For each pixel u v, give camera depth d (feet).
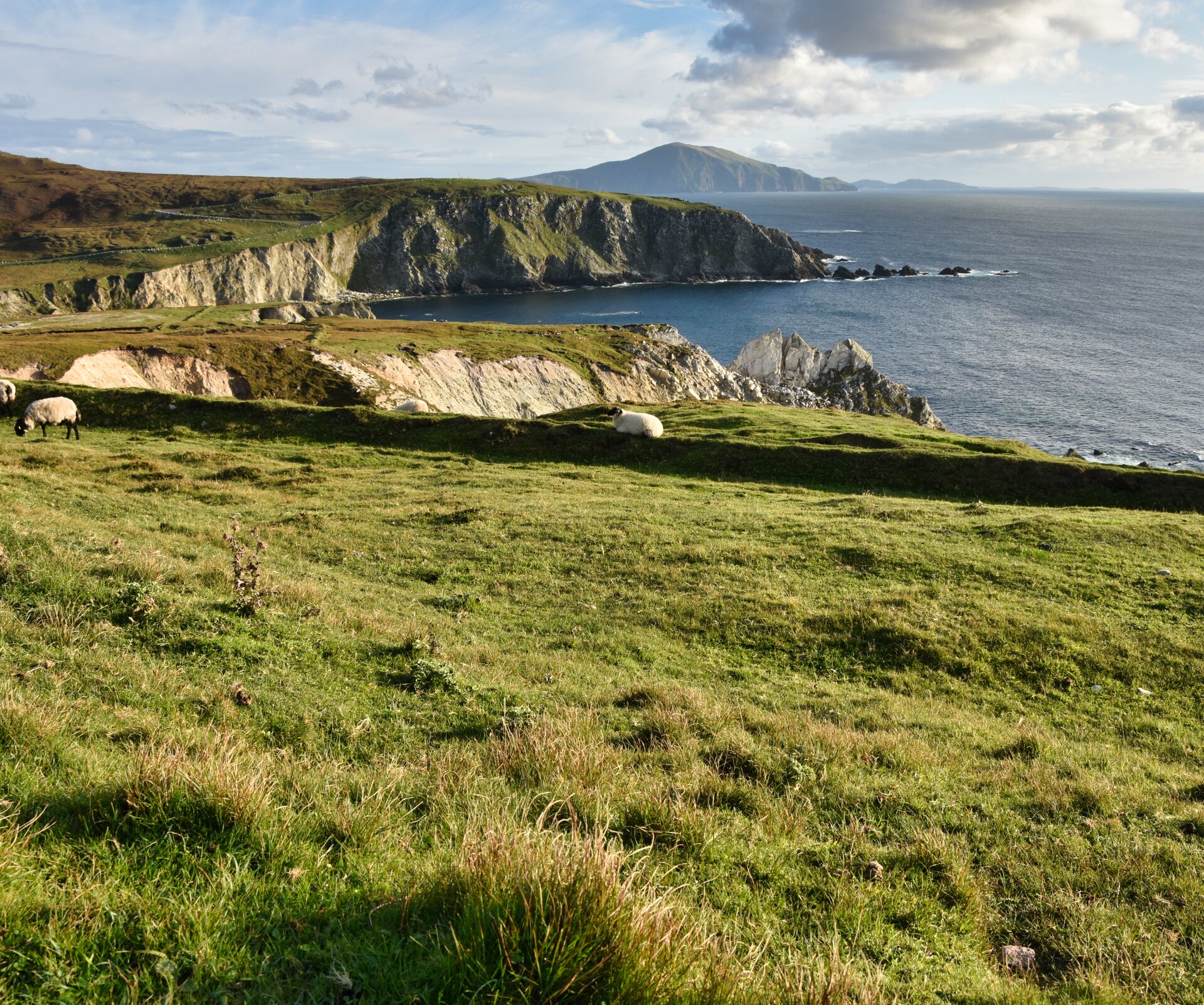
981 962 18.95
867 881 21.74
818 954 16.83
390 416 154.92
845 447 140.77
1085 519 91.50
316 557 69.97
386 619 48.91
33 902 13.33
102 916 13.48
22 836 15.94
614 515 90.53
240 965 12.69
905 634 57.06
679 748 31.48
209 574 47.70
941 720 43.01
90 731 23.81
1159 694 51.26
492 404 299.79
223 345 254.06
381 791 20.86
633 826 22.75
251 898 14.89
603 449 144.77
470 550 75.15
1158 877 24.36
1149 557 77.46
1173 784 34.73
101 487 90.94
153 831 16.94
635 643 53.42
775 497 112.27
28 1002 11.10
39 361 209.56
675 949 13.21
